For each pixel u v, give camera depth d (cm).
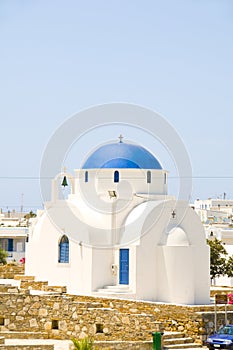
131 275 4422
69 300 3922
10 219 12500
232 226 11206
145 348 3669
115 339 3816
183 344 3856
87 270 4491
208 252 4538
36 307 3975
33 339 3856
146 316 3753
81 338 3750
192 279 4403
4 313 3966
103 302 4231
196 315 3988
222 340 3738
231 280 7400
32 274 4884
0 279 4981
